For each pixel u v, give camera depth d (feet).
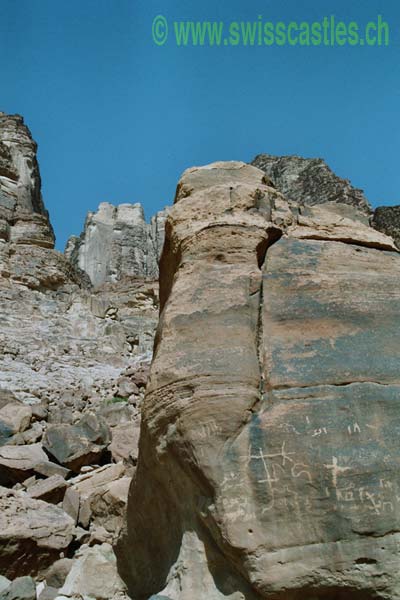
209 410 16.71
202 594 16.43
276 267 19.47
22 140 130.52
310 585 15.19
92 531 25.77
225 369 17.24
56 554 23.40
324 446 16.07
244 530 15.56
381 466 15.84
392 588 14.96
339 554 15.16
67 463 31.99
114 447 33.55
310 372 17.34
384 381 17.26
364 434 16.29
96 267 224.94
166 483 18.35
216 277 18.95
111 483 26.81
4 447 32.45
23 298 81.71
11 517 24.00
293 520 15.51
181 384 17.31
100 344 72.18
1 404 40.09
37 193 129.70
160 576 19.24
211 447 16.38
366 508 15.40
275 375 17.30
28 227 99.55
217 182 21.86
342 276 19.42
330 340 18.02
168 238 21.80
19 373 53.52
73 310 80.94
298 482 15.74
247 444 16.25
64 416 40.16
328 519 15.40
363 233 21.33
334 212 23.43
